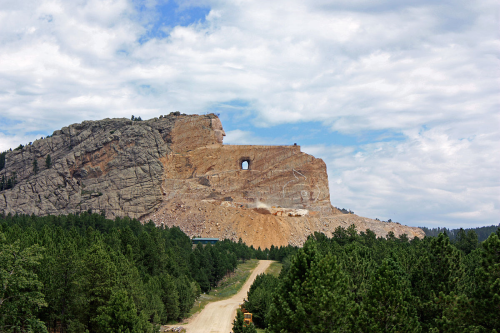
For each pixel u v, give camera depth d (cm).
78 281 7812
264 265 18800
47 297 7938
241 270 17650
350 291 7481
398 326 6216
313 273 6425
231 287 15312
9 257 6425
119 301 7488
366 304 6456
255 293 10875
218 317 11600
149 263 12525
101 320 7450
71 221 19262
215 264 15588
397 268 8231
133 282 8875
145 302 8912
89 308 7894
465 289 7225
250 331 8231
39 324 6744
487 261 6038
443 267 7406
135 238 13125
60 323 8594
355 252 8994
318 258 6688
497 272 5897
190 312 12006
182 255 14950
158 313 9819
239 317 8550
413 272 7806
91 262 8031
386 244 14975
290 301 6550
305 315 6153
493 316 5731
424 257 7700
